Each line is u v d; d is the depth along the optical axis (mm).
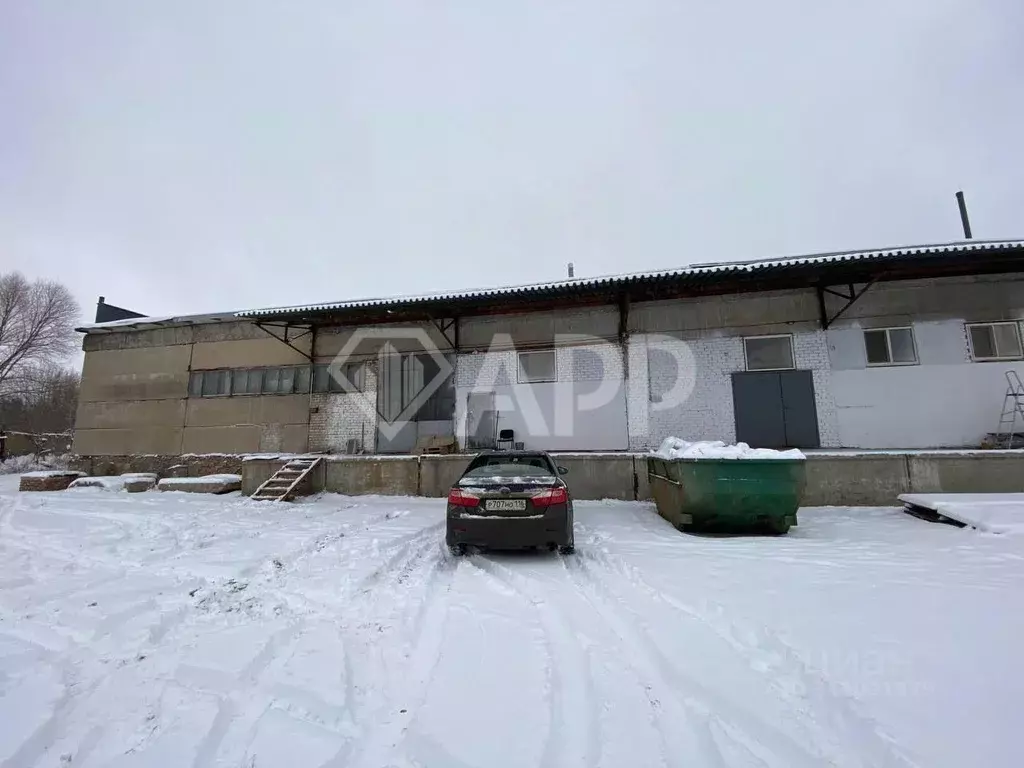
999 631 2627
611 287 9047
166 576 4184
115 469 13086
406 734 1946
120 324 13406
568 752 1828
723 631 2820
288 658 2625
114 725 2021
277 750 1854
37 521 6934
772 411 9414
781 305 9602
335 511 7852
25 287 26938
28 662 2600
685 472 5805
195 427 12750
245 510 7957
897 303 9109
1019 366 8602
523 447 10430
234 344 12844
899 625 2738
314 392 12031
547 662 2549
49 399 28188
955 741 1721
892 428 8875
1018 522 5352
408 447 11164
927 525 6039
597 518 6922
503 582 3982
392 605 3459
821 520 6578
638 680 2355
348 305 10070
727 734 1901
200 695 2250
